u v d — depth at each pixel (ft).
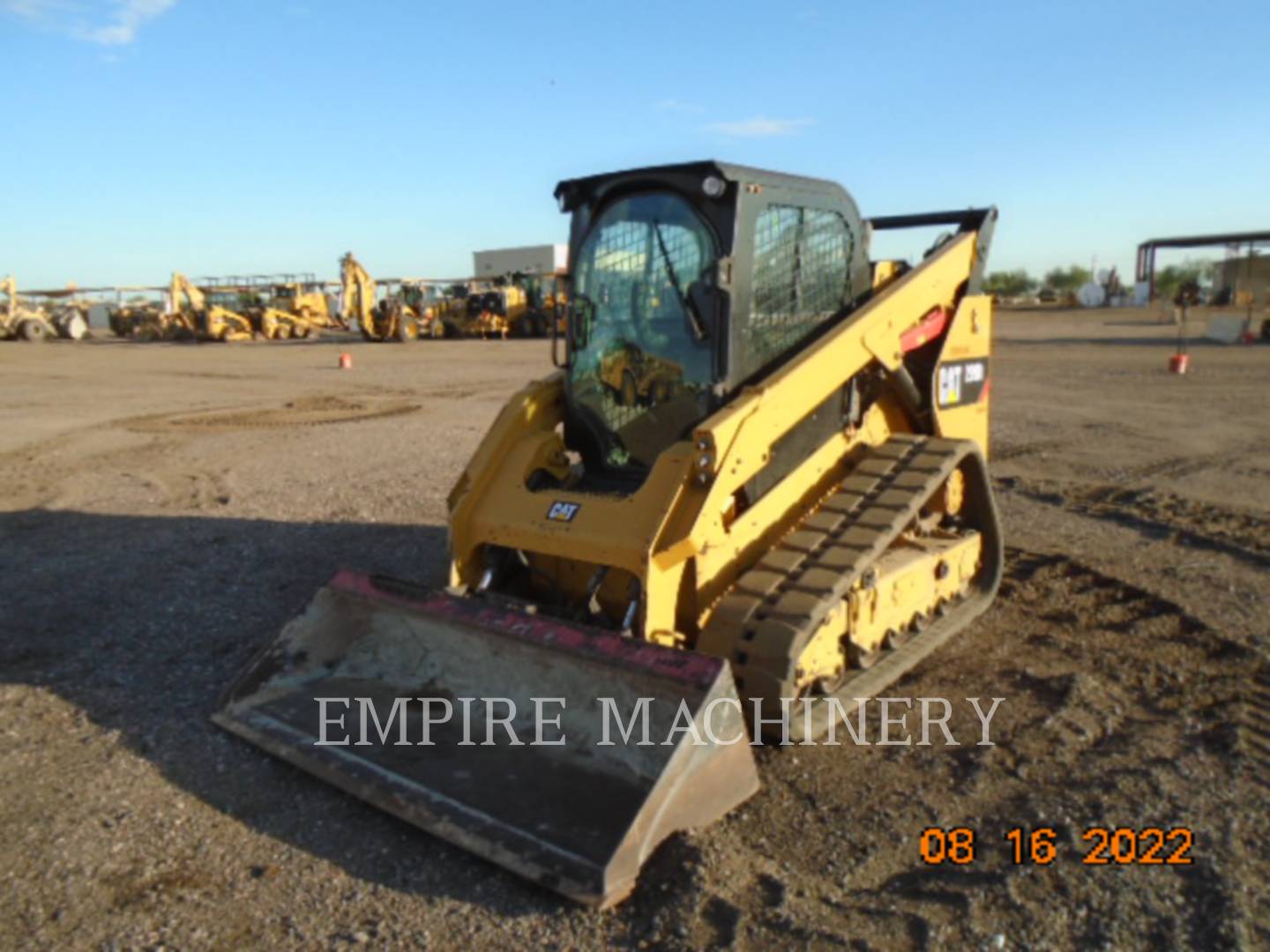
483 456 16.42
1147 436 39.58
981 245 19.80
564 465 16.98
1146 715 15.17
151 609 20.26
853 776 13.35
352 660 15.57
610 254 16.55
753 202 15.14
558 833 11.23
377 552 24.21
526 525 15.12
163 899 10.82
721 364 15.12
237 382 69.10
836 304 17.58
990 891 10.68
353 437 42.06
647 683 12.19
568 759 12.76
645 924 10.31
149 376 74.38
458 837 11.38
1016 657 17.48
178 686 16.49
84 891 10.95
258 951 9.99
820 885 10.89
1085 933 9.99
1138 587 20.76
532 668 13.44
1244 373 61.31
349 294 125.08
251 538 25.57
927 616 18.13
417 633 14.82
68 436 43.09
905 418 19.40
